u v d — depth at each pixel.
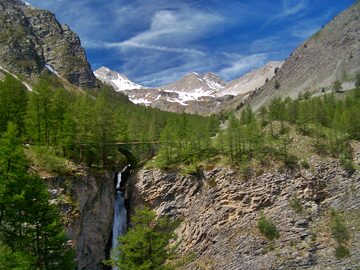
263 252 75.81
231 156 91.94
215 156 94.25
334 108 137.00
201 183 89.00
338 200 85.12
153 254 45.75
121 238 46.78
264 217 80.62
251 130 96.12
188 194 88.31
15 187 35.47
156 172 90.56
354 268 71.19
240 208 83.56
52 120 81.88
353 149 97.62
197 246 80.56
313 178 87.62
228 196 85.12
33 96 81.31
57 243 37.38
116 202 88.75
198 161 92.75
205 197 86.62
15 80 88.38
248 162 90.50
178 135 98.31
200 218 84.12
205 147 96.75
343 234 76.75
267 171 88.31
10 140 36.75
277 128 107.31
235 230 80.50
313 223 80.56
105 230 80.81
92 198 77.44
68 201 69.62
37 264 36.06
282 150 94.19
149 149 106.88
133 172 94.69
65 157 80.56
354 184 87.56
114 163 96.31
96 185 79.38
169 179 89.69
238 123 110.44
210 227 82.06
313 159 92.31
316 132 102.19
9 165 35.88
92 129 86.00
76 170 75.94
